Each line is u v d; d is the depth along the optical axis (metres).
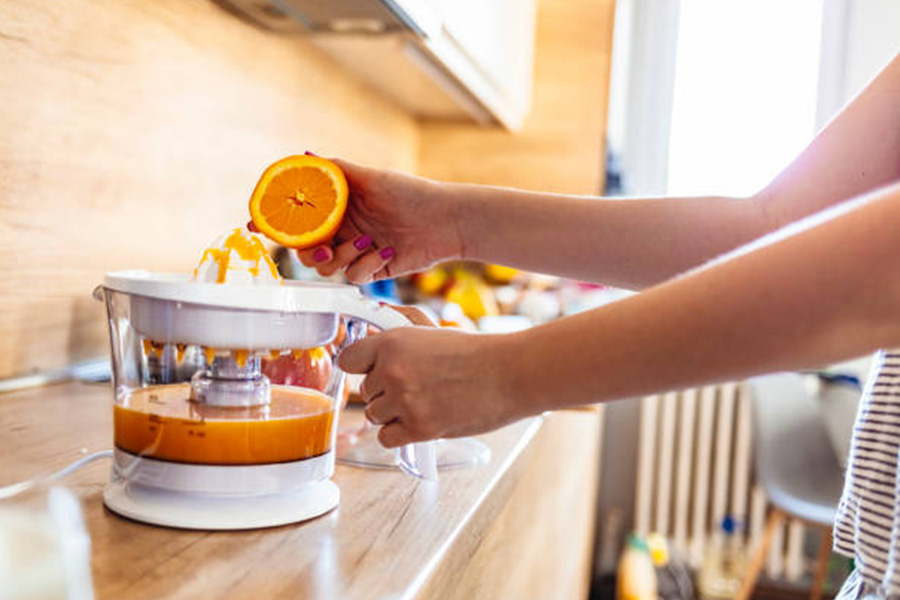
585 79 2.50
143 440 0.65
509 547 0.99
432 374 0.59
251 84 1.51
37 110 1.02
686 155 3.21
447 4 1.50
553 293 2.41
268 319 0.65
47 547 0.42
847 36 3.05
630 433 3.06
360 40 1.60
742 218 0.88
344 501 0.74
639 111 3.21
